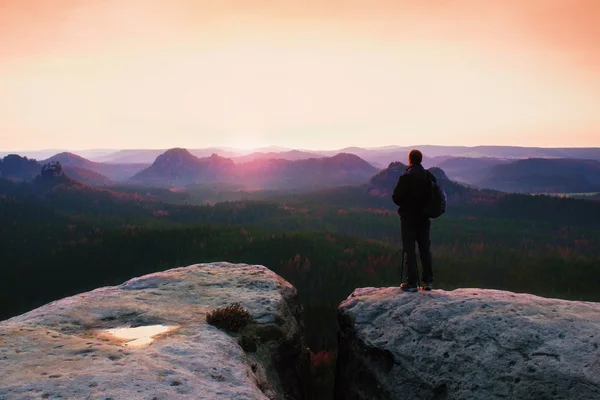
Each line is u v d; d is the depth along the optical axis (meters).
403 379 10.30
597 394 7.57
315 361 34.38
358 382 11.94
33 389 6.64
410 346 10.64
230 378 8.05
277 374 11.34
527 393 8.30
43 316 10.87
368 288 14.45
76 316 11.03
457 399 9.06
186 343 9.35
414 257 12.25
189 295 13.46
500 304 10.72
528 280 198.62
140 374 7.38
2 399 6.32
